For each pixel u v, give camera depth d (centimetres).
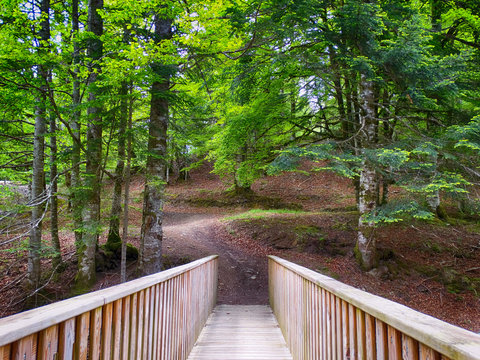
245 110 925
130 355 184
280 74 830
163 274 250
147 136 703
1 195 741
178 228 1355
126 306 180
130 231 1136
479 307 799
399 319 105
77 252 809
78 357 130
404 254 998
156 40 691
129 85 621
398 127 868
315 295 244
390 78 768
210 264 575
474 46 773
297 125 962
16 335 90
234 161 1134
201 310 446
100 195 779
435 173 630
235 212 1648
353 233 1126
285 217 1321
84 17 895
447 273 912
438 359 86
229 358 340
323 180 2000
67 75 698
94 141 712
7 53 542
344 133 985
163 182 673
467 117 709
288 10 698
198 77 788
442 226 1148
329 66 810
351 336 159
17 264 839
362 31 660
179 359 301
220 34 702
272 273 605
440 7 853
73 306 123
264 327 476
